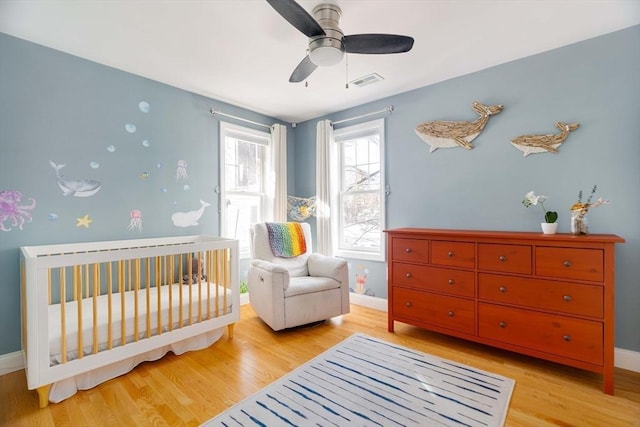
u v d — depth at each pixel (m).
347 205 3.76
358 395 1.76
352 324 2.90
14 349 2.09
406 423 1.53
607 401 1.70
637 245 2.01
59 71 2.29
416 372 2.01
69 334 1.76
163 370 2.05
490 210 2.61
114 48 2.26
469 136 2.69
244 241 3.64
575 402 1.69
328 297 2.87
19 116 2.12
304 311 2.71
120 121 2.60
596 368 1.80
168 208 2.91
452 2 1.77
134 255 1.97
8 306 2.07
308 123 4.04
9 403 1.70
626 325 2.05
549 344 1.96
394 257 2.68
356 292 3.55
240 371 2.04
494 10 1.85
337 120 3.73
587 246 1.82
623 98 2.05
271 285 2.58
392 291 2.69
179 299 2.21
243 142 3.66
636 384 1.86
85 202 2.42
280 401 1.71
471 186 2.71
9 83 2.08
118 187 2.59
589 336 1.82
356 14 1.87
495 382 1.89
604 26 2.02
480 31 2.07
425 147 2.98
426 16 1.90
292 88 3.02
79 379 1.81
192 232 3.09
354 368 2.06
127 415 1.60
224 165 3.36
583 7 1.82
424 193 3.00
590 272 1.82
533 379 1.92
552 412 1.61
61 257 1.69
